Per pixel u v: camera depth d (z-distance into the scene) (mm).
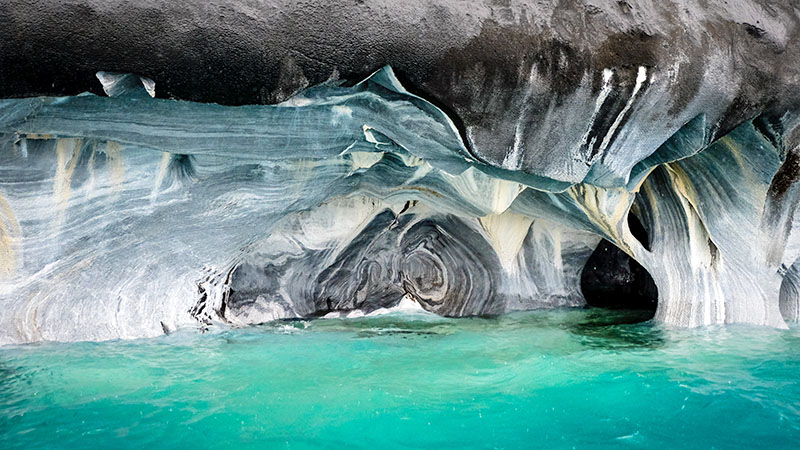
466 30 3242
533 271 7125
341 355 4484
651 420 3404
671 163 5332
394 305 6727
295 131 3760
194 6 2836
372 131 4004
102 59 2814
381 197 5484
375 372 4078
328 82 3166
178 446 2910
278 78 3059
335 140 3932
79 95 3236
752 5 4094
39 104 3232
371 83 3457
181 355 4246
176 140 3613
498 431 3197
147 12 2789
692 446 3111
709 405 3627
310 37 3010
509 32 3332
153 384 3668
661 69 3668
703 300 5703
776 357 4598
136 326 4543
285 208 4766
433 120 3648
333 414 3326
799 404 3668
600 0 3600
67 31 2736
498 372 4164
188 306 4969
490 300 6863
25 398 3385
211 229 4504
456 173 4113
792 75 4105
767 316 5555
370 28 3080
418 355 4570
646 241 6496
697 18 3846
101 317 4379
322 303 6555
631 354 4688
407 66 3211
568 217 5965
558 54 3441
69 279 4141
